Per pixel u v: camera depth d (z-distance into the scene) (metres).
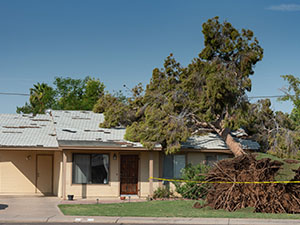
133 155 23.50
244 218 14.46
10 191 24.11
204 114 21.58
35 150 23.94
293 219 14.22
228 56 21.83
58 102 55.38
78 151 22.28
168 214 15.46
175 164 24.03
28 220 14.41
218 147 24.16
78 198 22.09
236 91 20.52
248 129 24.22
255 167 16.44
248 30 21.42
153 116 22.45
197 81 21.30
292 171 16.09
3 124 25.64
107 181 22.70
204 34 21.91
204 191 20.88
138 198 22.83
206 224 13.79
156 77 24.89
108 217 14.90
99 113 28.89
